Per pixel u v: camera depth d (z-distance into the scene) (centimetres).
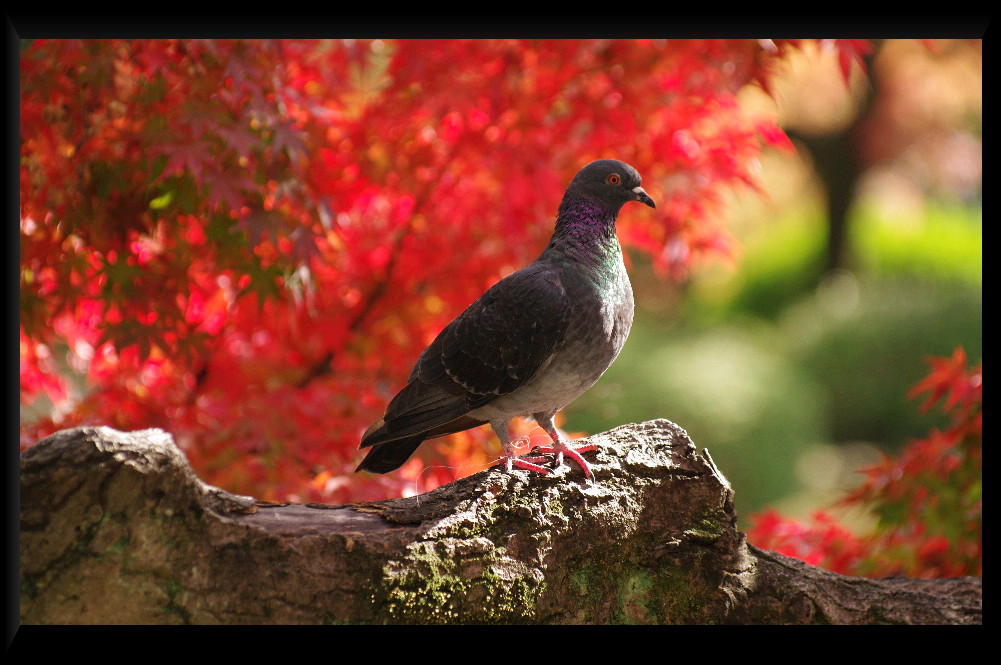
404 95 885
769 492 2050
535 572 568
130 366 865
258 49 747
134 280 771
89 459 478
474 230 889
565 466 599
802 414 2227
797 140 3091
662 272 1015
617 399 2091
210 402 834
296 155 742
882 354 2498
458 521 554
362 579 529
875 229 3491
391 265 904
